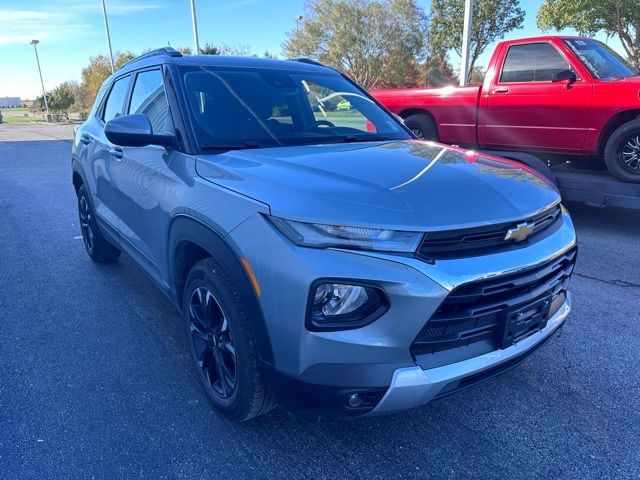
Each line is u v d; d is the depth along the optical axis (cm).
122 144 287
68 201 841
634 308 404
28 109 8788
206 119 307
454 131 727
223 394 266
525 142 658
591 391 298
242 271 222
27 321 395
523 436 261
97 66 5012
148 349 350
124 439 260
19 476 235
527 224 228
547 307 245
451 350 217
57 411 283
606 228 631
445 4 3052
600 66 611
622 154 559
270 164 257
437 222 206
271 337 215
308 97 364
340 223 203
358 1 3922
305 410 216
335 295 199
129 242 375
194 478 234
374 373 201
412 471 238
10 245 593
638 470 238
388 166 258
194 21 2122
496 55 672
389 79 4106
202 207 249
